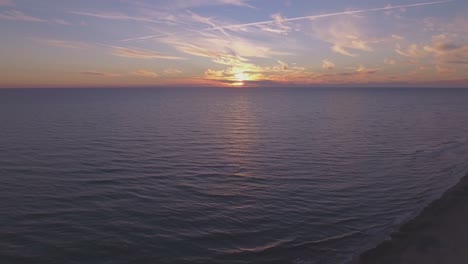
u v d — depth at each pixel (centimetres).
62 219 1734
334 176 2620
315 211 1884
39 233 1572
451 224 1541
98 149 3466
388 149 3731
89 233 1581
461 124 6103
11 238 1514
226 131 4988
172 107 10150
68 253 1398
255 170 2773
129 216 1792
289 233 1605
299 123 6119
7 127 5028
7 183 2300
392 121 6538
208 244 1495
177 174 2614
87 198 2045
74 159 3011
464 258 1241
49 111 7962
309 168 2858
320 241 1514
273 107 10556
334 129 5291
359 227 1664
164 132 4784
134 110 8662
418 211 1825
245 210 1897
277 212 1870
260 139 4297
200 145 3838
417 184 2419
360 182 2461
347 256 1361
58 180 2391
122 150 3444
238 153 3416
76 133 4522
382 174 2689
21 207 1880
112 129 4972
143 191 2198
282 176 2602
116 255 1393
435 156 3403
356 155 3403
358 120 6700
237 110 9238
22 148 3456
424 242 1377
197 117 7088
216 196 2131
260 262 1349
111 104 11069
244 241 1523
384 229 1612
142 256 1387
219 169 2784
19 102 11700
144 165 2856
